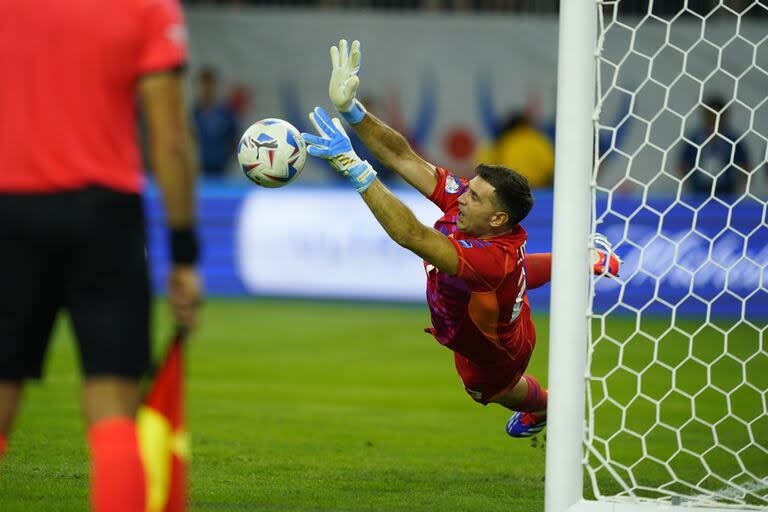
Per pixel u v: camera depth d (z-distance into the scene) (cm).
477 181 1599
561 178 1370
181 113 1014
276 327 4012
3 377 1038
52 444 2012
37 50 994
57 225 989
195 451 1994
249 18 5703
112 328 1005
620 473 1905
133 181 1030
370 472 1848
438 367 3212
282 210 4766
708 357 3494
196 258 1027
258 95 5747
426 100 5719
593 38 1367
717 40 5338
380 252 4672
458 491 1720
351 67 1627
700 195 5044
